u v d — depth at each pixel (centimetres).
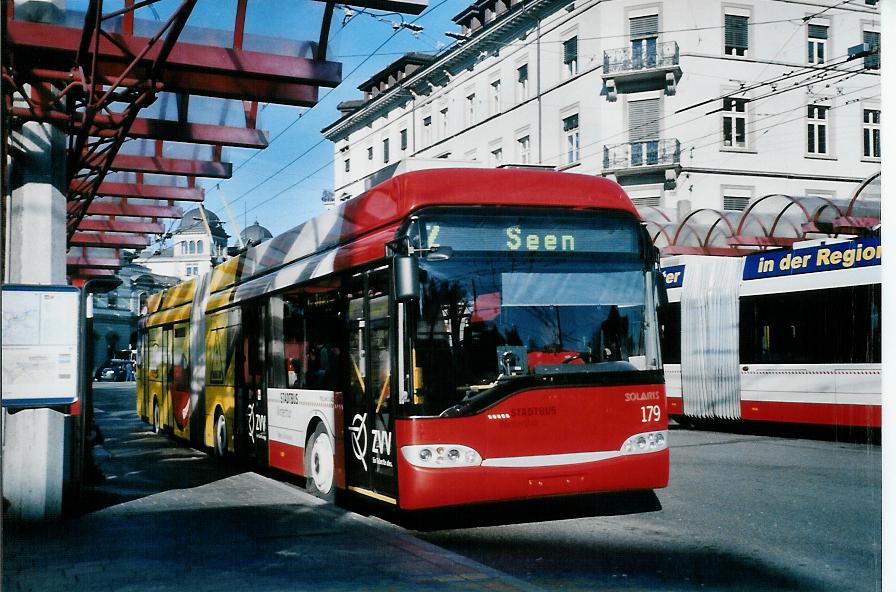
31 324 826
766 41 3669
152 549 705
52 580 604
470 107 4669
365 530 774
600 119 3694
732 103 3641
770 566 654
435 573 605
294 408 1078
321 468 998
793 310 1670
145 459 1524
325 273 966
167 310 1920
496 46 4369
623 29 3650
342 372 920
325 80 887
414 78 5053
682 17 3581
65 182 886
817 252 1631
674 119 3572
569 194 826
